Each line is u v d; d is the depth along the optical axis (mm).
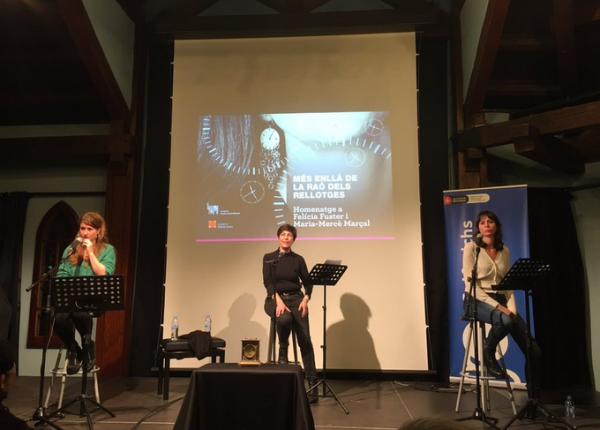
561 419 3475
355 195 5477
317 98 5664
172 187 5602
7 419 1251
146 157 5941
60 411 3662
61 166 6129
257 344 3035
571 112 4555
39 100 6086
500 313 3875
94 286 3449
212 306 5383
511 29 5535
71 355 3953
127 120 5844
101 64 5355
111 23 5613
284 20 5797
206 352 4395
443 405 4191
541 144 4785
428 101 5840
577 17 4996
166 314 5387
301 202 5496
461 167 5480
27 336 5770
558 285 5352
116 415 3855
